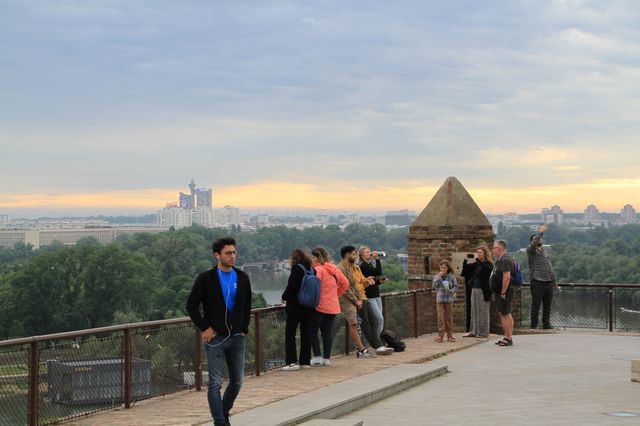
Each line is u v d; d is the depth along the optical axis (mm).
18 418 10289
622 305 23641
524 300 24406
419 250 24594
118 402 12023
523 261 71875
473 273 22750
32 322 94500
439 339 21078
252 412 11367
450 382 15164
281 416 11031
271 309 16031
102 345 11727
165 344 13094
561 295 24203
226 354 10430
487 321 22141
